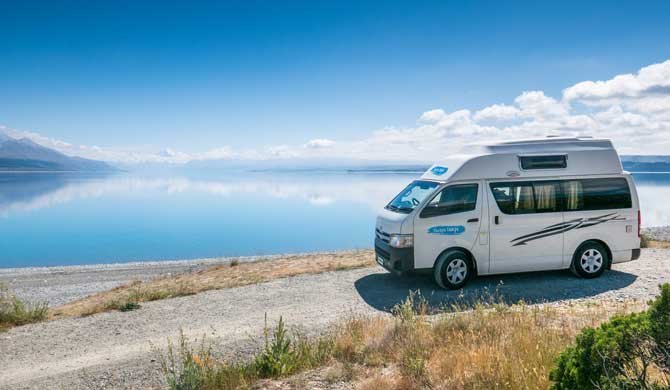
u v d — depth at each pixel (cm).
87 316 988
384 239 1026
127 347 777
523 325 626
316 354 616
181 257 3578
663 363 354
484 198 984
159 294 1151
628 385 338
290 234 5884
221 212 11994
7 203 15388
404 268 963
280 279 1279
